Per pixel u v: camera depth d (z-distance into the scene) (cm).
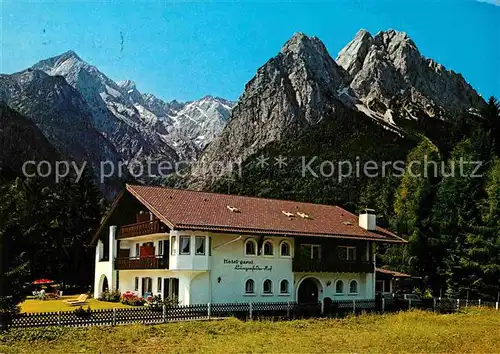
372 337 3269
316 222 5488
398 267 7731
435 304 5431
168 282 4681
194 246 4369
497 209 6812
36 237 7419
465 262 6731
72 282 7819
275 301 4844
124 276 5419
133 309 3644
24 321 3216
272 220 5097
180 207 4709
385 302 5294
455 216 7288
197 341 3066
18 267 3169
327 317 4384
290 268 4991
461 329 3741
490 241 6656
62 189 8788
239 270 4634
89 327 3347
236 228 4569
